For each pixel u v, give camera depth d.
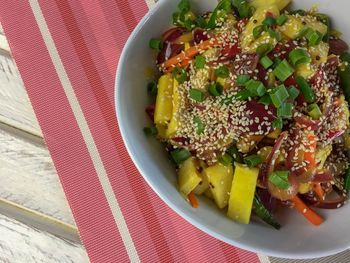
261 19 0.25
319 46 0.24
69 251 0.28
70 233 0.28
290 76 0.24
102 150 0.29
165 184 0.24
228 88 0.24
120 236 0.28
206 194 0.25
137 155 0.24
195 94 0.24
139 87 0.26
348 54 0.26
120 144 0.29
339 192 0.25
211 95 0.24
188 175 0.24
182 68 0.25
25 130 0.29
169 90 0.25
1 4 0.30
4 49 0.30
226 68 0.24
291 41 0.24
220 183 0.24
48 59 0.30
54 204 0.28
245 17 0.26
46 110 0.29
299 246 0.24
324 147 0.24
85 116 0.29
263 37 0.24
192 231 0.28
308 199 0.25
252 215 0.25
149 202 0.28
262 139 0.24
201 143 0.24
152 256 0.28
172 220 0.28
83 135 0.29
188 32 0.26
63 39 0.30
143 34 0.25
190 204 0.24
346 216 0.24
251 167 0.24
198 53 0.25
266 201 0.25
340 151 0.26
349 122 0.25
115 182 0.28
